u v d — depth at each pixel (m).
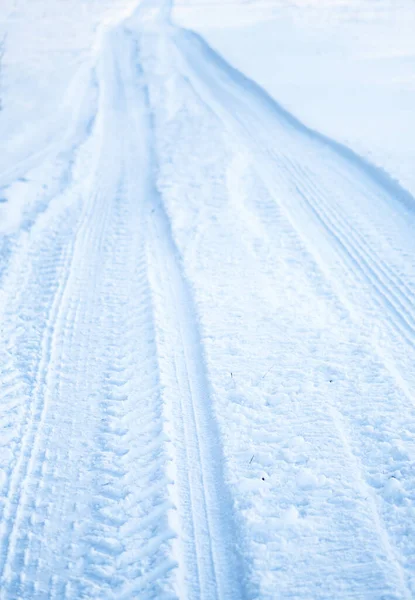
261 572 4.48
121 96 20.89
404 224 10.23
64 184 12.92
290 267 9.05
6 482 5.37
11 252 9.69
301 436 5.77
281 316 7.74
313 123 16.08
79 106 19.83
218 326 7.55
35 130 17.30
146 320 7.75
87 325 7.72
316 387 6.43
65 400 6.38
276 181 12.70
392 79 20.03
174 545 4.74
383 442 5.62
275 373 6.67
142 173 13.70
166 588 4.40
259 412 6.11
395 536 4.73
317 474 5.33
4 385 6.59
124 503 5.14
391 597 4.27
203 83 22.02
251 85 20.92
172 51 27.27
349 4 37.94
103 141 16.23
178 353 7.13
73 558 4.69
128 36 31.19
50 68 24.83
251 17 34.91
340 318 7.67
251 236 10.09
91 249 9.88
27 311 8.08
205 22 33.88
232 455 5.59
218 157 14.19
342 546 4.67
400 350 6.99
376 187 11.90
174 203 11.56
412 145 13.68
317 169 13.19
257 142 15.43
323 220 10.67
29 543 4.80
